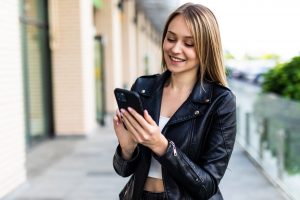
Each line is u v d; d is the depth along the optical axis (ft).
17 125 16.24
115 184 17.81
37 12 27.04
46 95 28.91
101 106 36.29
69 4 28.66
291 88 23.25
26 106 24.77
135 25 66.95
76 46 29.01
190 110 5.62
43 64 28.37
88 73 30.86
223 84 5.76
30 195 16.20
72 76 29.25
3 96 14.98
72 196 16.12
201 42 5.49
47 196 16.11
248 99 27.12
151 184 5.87
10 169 15.57
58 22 28.84
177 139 5.57
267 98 21.01
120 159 5.80
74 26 28.86
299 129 15.31
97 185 17.67
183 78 5.87
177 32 5.52
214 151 5.53
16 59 16.16
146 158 5.77
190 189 5.42
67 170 20.39
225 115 5.57
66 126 29.58
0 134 14.74
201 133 5.56
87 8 30.73
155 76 6.34
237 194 16.43
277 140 18.33
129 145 5.68
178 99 5.88
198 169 5.32
